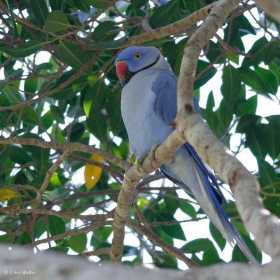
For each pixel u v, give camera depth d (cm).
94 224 845
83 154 1005
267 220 290
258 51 898
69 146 828
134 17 866
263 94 937
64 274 231
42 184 895
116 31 852
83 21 877
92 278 230
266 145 910
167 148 620
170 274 235
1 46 866
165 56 932
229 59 910
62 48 822
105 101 918
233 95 915
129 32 901
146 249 977
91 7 933
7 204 988
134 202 903
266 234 280
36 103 983
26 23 827
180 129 523
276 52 892
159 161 649
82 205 1002
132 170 682
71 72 889
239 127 918
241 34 921
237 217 915
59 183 1010
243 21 914
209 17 601
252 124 916
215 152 448
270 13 319
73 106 985
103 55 920
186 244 952
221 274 234
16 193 911
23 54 811
